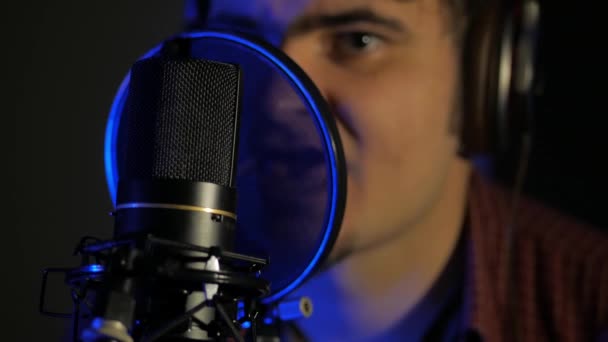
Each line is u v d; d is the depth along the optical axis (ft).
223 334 1.59
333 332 2.49
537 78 2.57
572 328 2.50
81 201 2.48
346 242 2.48
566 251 2.54
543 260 2.54
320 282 2.50
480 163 2.55
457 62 2.53
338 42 2.54
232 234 1.64
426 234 2.52
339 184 1.90
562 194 2.57
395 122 2.51
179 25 2.61
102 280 1.56
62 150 2.48
